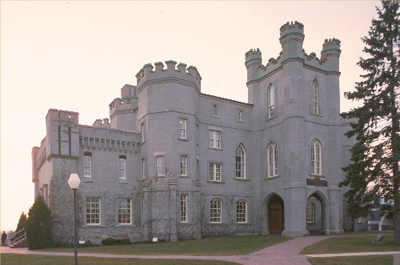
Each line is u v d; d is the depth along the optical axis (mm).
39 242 32000
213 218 41531
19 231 38219
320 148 41688
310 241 30359
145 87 39625
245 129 45375
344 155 46875
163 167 37406
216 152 42656
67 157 35469
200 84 42094
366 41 29719
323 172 41312
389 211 28875
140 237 38062
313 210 44781
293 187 39000
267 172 43375
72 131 36062
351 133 30328
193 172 38406
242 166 44844
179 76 38781
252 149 45406
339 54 44156
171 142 37500
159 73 38781
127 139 39531
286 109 40812
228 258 21297
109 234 36812
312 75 42219
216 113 43531
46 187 37250
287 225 39344
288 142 40156
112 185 37906
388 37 29125
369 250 23812
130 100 46406
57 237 33969
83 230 35500
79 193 35875
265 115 44500
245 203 44188
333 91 43250
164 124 38000
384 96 28109
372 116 28609
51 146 34844
